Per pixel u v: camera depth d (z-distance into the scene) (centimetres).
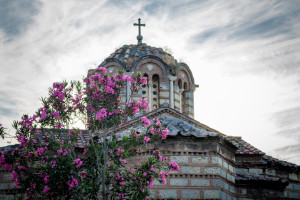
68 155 1436
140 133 1708
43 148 1446
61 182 1289
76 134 1530
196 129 1892
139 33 3141
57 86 1489
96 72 1535
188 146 1825
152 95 2784
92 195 1353
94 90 1499
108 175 1434
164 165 1712
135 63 2758
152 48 2995
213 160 1834
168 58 2870
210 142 1852
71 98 1505
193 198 1767
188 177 1788
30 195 1384
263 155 2370
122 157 1428
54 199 1323
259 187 2022
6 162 1408
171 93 2778
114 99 1507
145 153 1798
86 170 1474
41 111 1466
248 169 2238
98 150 1469
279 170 2397
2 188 1920
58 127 1474
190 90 2939
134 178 1402
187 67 2928
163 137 1552
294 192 2453
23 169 1388
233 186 1994
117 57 2916
